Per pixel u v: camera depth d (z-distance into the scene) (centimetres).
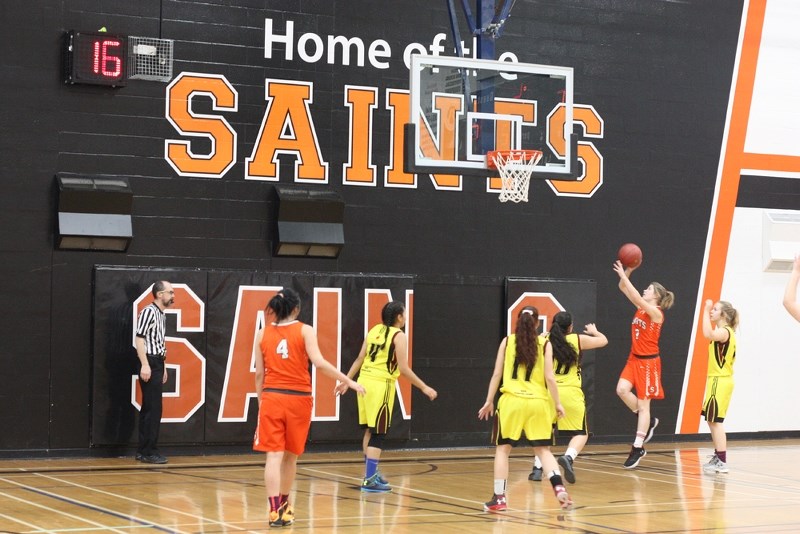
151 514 1025
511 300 1680
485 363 1675
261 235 1557
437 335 1645
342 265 1600
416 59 1437
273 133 1567
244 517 1016
